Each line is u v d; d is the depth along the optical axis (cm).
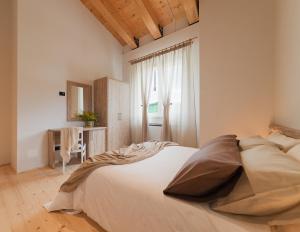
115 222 120
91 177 146
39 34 317
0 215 167
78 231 144
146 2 341
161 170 136
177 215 88
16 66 293
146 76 409
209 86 254
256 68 209
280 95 184
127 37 420
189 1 296
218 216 78
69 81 363
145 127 403
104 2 369
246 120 218
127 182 118
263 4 202
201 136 263
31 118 306
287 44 171
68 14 364
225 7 236
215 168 82
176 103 361
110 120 396
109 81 395
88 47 402
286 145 120
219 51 243
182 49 349
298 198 60
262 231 67
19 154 292
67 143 294
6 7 330
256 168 74
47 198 201
